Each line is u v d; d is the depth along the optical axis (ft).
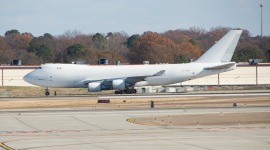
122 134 363.35
